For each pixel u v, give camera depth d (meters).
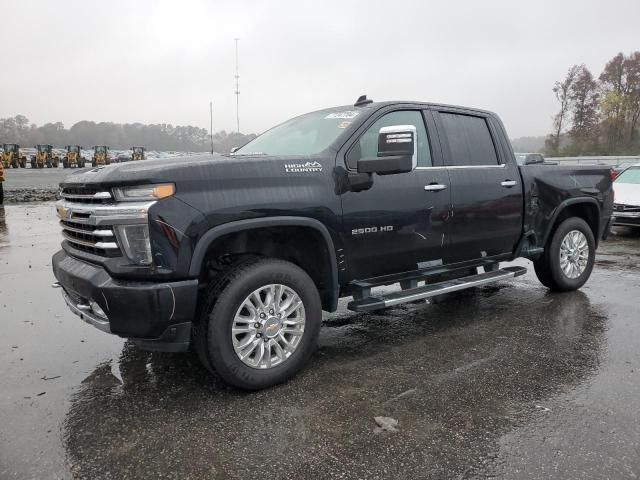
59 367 3.77
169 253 2.95
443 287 4.33
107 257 3.07
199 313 3.24
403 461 2.54
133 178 2.91
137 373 3.66
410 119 4.34
